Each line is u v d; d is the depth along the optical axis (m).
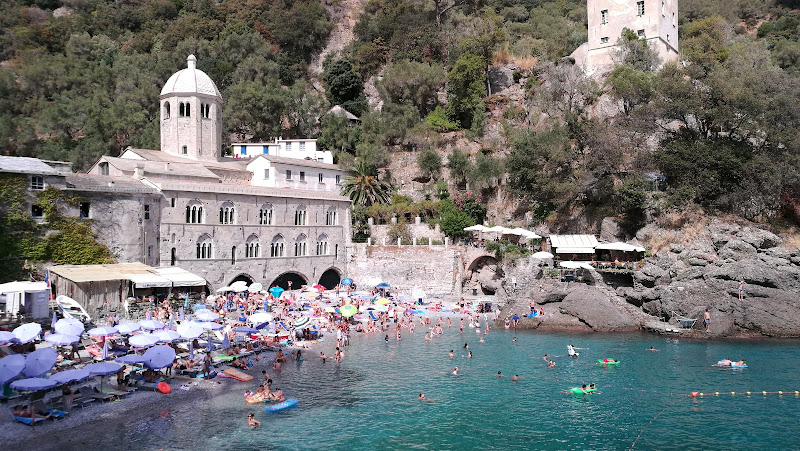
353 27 150.38
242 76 124.38
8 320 45.84
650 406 38.38
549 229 88.06
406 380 43.97
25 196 57.78
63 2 155.00
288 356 50.97
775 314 59.25
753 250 65.75
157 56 126.62
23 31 136.12
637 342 57.47
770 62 104.69
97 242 62.91
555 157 85.88
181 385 40.69
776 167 70.44
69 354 41.88
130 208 65.56
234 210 76.12
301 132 119.44
